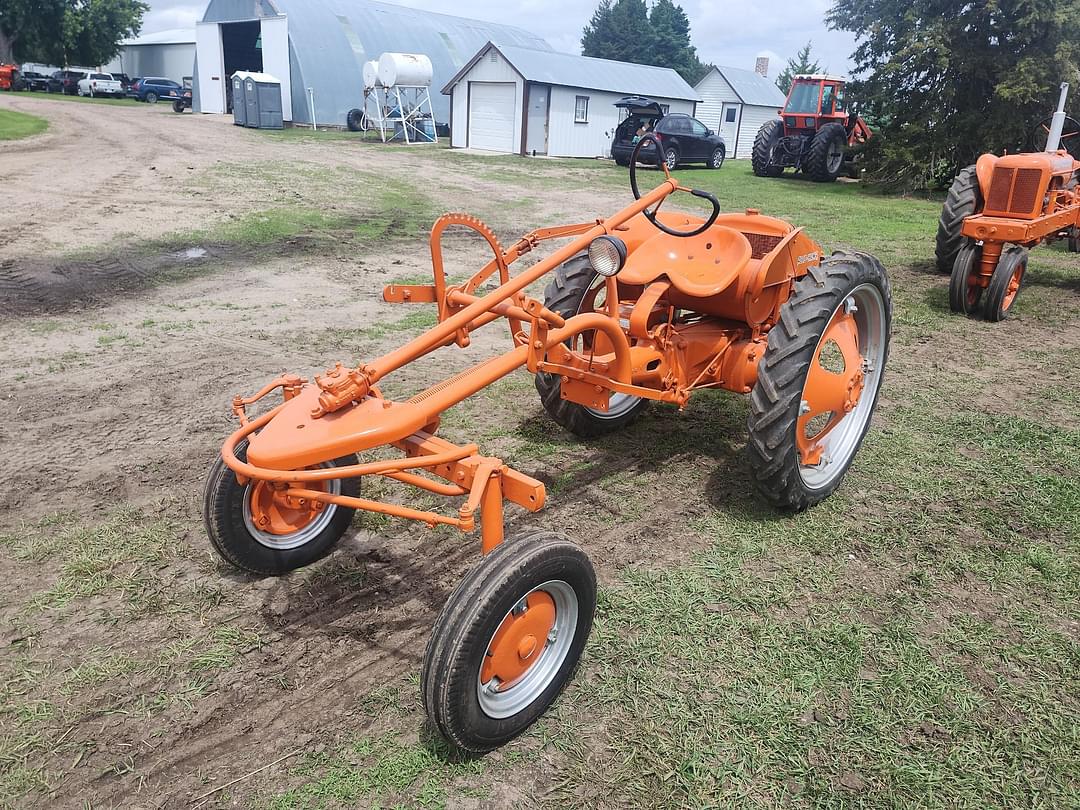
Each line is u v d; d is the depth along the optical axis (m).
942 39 17.89
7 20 51.59
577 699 2.69
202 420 4.85
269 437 2.65
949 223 8.62
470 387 2.90
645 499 4.04
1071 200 8.25
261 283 8.23
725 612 3.14
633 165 3.98
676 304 4.12
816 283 3.76
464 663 2.27
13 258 8.51
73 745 2.46
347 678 2.76
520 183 17.39
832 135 20.31
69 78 43.84
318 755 2.44
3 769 2.37
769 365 3.61
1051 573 3.43
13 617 3.04
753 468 3.69
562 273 4.44
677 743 2.50
